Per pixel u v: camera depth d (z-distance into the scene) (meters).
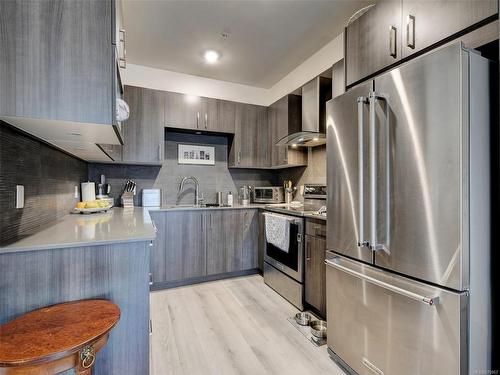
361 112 1.41
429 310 1.12
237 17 2.30
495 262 1.11
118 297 1.25
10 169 1.18
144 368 1.30
